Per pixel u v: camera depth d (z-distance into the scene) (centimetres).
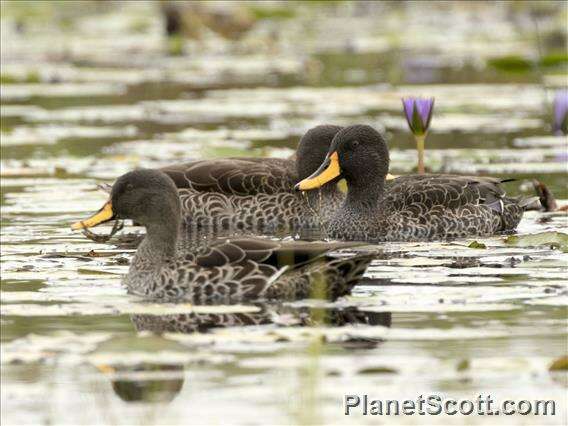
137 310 1205
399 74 3503
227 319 1175
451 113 2747
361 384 995
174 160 2184
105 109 2878
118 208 1377
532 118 2684
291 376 1009
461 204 1675
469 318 1168
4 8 5612
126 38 4566
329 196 1822
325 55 4047
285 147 2309
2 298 1262
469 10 5328
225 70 3694
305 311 1199
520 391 984
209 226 1820
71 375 1024
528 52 3716
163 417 930
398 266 1405
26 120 2752
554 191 1912
